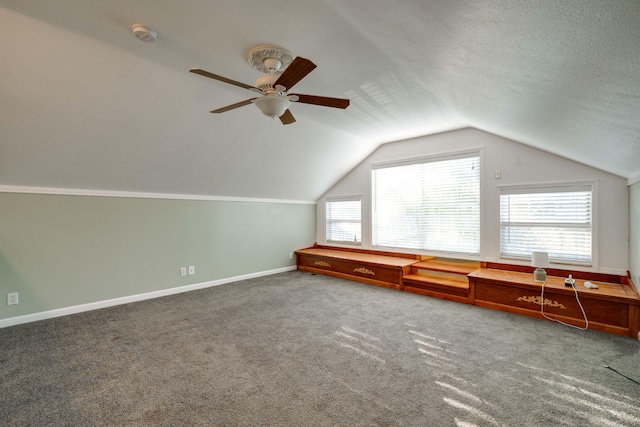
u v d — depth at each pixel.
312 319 3.21
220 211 4.82
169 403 1.81
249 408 1.76
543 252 3.36
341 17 1.65
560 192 3.53
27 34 1.91
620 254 3.20
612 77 1.14
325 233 6.17
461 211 4.30
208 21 1.80
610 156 2.49
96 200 3.62
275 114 2.21
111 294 3.72
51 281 3.31
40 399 1.84
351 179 5.66
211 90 2.83
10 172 2.93
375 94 2.94
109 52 2.18
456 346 2.55
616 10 0.74
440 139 4.46
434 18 1.20
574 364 2.24
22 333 2.84
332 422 1.64
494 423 1.62
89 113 2.64
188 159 3.70
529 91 1.70
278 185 5.15
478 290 3.63
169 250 4.25
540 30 0.99
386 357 2.37
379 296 4.07
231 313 3.40
